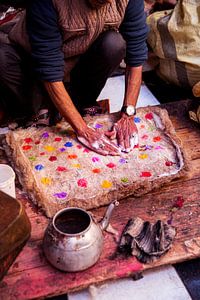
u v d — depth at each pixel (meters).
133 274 1.64
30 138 2.09
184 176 1.95
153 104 2.65
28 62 2.25
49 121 2.29
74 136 2.10
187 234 1.75
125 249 1.67
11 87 2.31
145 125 2.19
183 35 2.59
